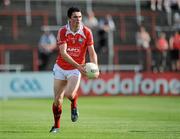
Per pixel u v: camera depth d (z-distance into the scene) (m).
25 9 119.44
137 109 73.44
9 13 116.88
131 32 121.44
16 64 110.94
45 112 67.69
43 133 43.06
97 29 113.25
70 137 40.00
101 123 52.62
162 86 103.94
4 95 96.44
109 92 101.62
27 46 109.81
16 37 115.56
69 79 42.88
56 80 43.12
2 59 109.00
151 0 126.25
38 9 121.12
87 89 100.25
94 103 85.38
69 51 42.47
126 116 62.00
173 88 104.44
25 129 46.59
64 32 42.06
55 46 105.94
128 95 102.62
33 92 97.56
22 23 117.62
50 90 98.25
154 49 113.25
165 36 122.06
